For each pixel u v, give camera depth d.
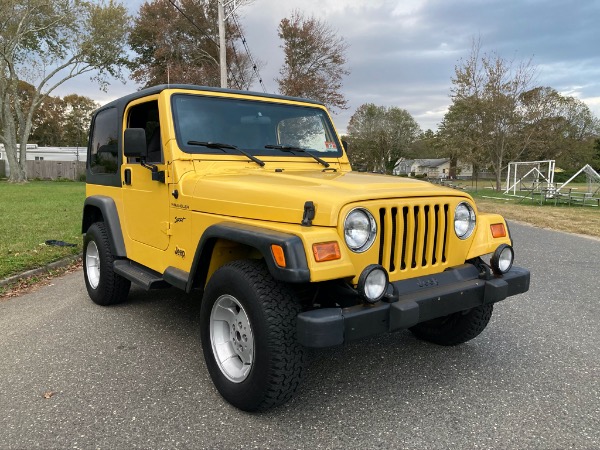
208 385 3.25
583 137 56.78
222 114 3.88
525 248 8.81
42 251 7.50
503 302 5.25
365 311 2.56
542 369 3.50
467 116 29.72
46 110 73.06
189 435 2.64
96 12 29.83
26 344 4.02
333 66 28.88
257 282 2.68
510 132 28.14
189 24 27.05
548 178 21.50
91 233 4.97
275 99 4.23
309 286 2.83
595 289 5.82
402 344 3.98
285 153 4.07
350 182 2.99
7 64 30.03
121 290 4.89
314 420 2.79
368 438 2.61
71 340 4.10
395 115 68.44
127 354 3.79
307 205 2.60
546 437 2.62
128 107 4.27
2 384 3.27
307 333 2.45
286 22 27.80
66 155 47.12
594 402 3.01
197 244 3.31
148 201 3.97
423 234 2.96
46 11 28.52
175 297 5.42
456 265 3.20
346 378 3.34
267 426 2.73
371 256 2.69
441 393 3.12
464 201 3.20
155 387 3.22
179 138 3.59
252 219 2.90
